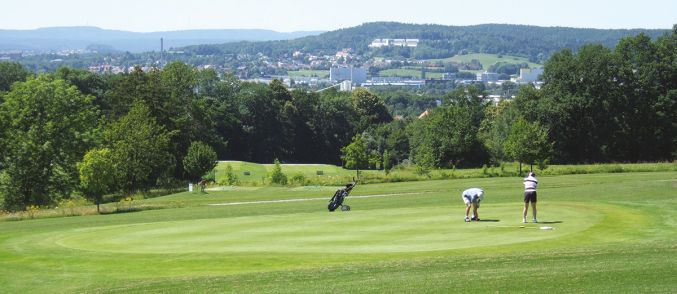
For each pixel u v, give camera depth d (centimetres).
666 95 13550
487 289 2403
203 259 3278
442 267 2811
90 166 7238
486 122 17638
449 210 4575
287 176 10712
